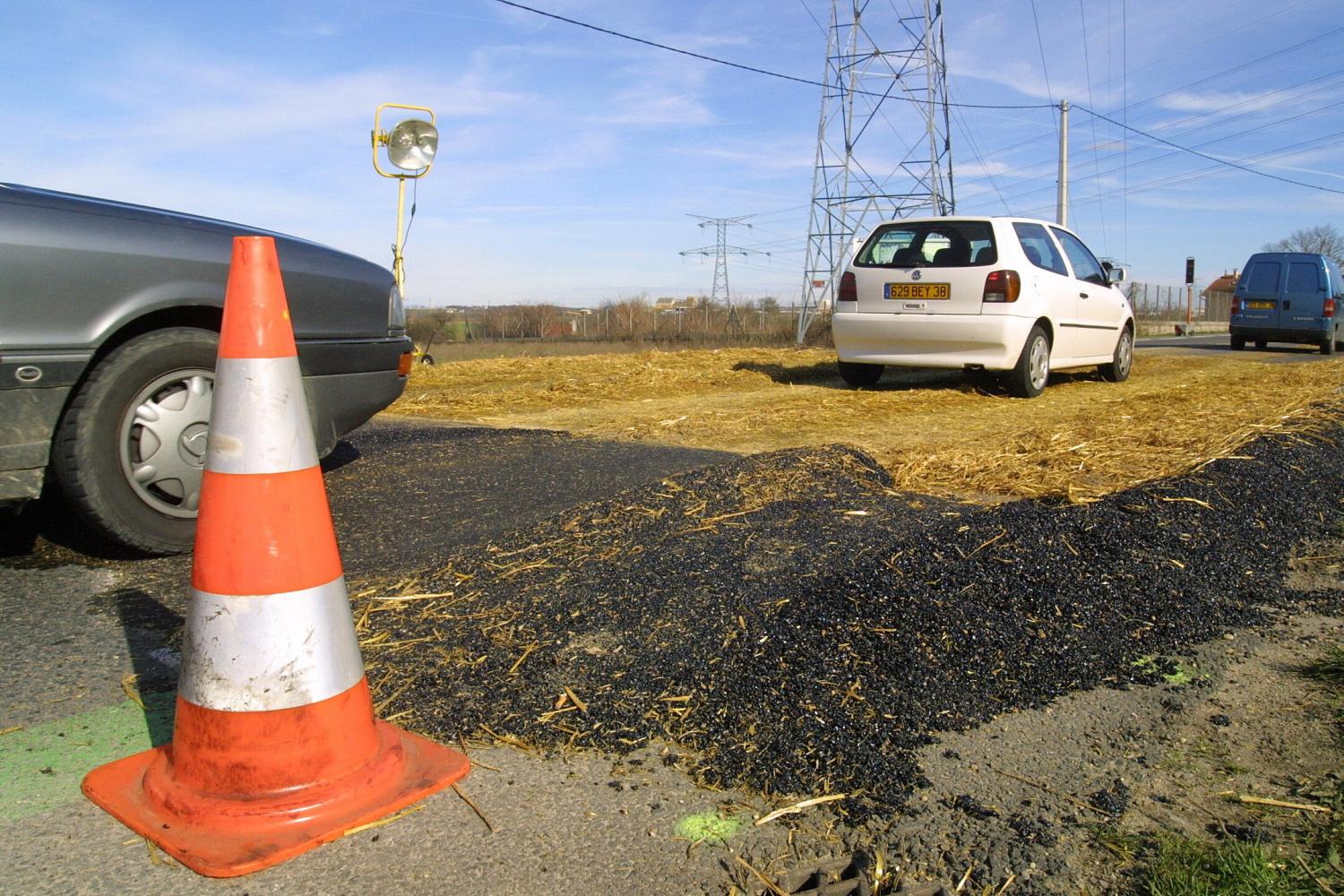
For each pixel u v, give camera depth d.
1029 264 8.40
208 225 3.67
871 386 9.46
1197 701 2.59
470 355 24.11
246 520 1.94
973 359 8.34
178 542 3.51
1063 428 6.14
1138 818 2.04
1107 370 10.24
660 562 3.32
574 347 30.61
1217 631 3.05
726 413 7.12
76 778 2.10
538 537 3.62
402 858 1.84
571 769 2.18
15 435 3.10
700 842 1.92
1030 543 3.48
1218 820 2.04
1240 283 17.48
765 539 3.51
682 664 2.63
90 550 3.61
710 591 3.06
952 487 4.52
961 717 2.44
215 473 1.96
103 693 2.52
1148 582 3.30
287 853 1.82
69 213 3.24
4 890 1.71
